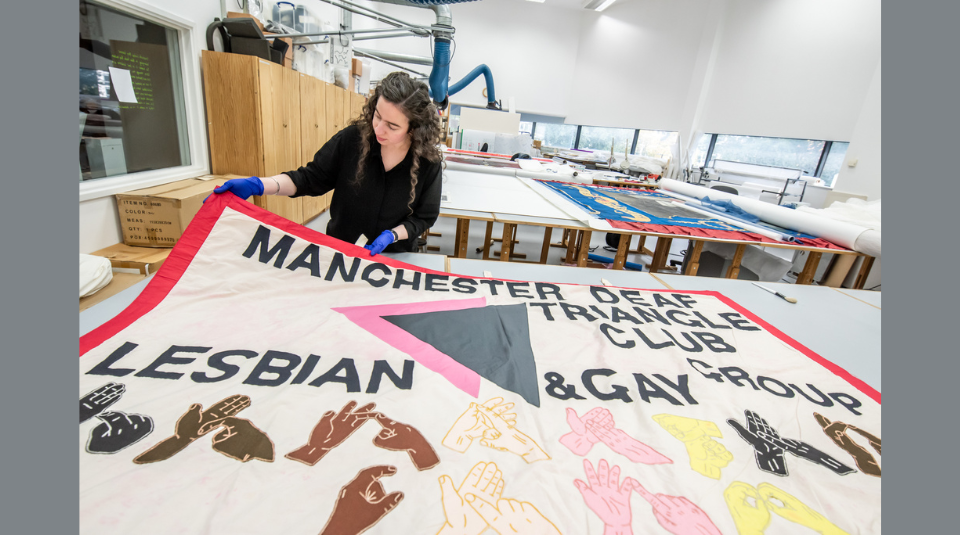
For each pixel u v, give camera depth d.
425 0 2.02
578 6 7.83
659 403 0.86
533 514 0.59
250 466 0.61
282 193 1.32
